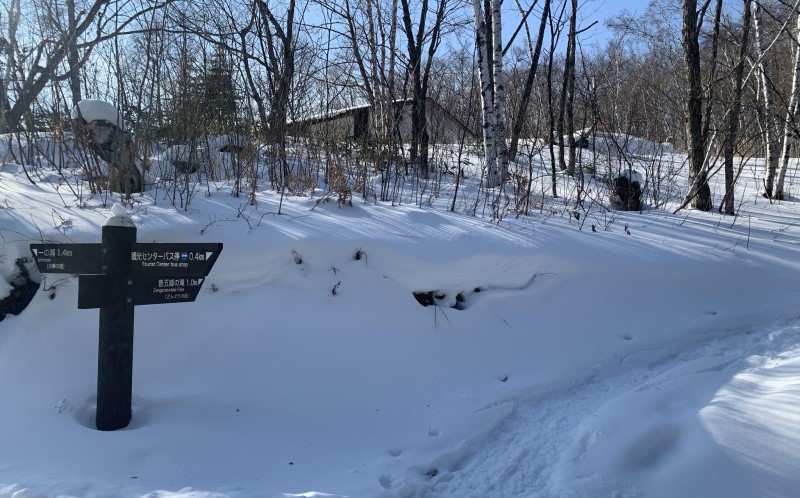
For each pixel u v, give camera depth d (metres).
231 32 9.31
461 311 5.40
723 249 6.36
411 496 3.46
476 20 9.27
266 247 5.36
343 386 4.66
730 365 4.79
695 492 3.37
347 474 3.59
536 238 6.05
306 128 8.27
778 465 3.40
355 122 10.51
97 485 3.24
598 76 16.75
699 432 3.71
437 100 10.56
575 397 4.68
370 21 10.99
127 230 3.94
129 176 6.25
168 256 3.96
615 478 3.53
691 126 8.60
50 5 7.55
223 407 4.34
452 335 5.22
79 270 3.94
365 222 6.00
